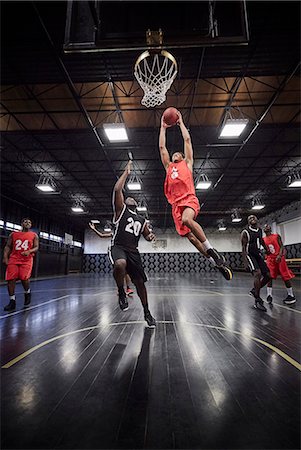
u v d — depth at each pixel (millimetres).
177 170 2404
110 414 1331
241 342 2562
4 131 9195
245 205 19656
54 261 19984
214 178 13930
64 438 1146
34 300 5855
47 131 9227
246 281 12000
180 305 4996
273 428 1210
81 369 1909
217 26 3012
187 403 1434
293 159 11492
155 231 25562
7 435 1166
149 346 2441
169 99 7840
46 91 7422
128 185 12734
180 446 1091
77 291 7949
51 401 1461
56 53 6047
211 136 9672
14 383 1686
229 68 6637
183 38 3016
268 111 8188
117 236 2992
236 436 1153
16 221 15688
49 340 2674
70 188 15336
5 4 4922
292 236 18141
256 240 4570
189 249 24953
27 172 12797
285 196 17031
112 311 4387
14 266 4578
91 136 9602
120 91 7504
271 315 3957
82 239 25922
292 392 1554
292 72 6633
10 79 6953
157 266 24766
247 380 1715
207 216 21906
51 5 4949
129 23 3066
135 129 9234
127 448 1081
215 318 3734
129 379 1735
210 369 1895
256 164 12070
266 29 5523
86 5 3156
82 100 7828
